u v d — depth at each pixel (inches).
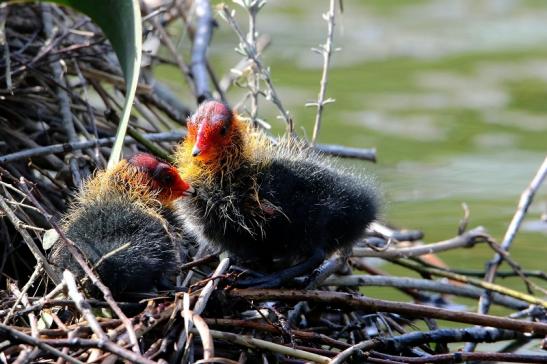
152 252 362.0
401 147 692.1
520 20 971.9
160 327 331.6
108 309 351.6
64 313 358.9
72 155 432.8
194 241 421.1
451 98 783.7
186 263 395.9
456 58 871.1
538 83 815.1
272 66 834.8
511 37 924.6
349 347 346.3
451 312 364.2
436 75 831.7
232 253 392.2
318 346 367.9
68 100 458.6
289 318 388.2
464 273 480.7
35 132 454.0
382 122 731.4
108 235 363.3
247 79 541.0
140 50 386.9
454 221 572.4
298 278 388.8
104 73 488.7
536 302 420.8
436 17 976.9
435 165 663.8
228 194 377.4
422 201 605.3
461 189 624.4
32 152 417.4
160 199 385.7
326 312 420.5
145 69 561.9
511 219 575.2
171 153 485.4
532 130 729.0
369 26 941.2
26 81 469.1
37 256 359.9
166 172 382.9
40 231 383.9
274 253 387.2
